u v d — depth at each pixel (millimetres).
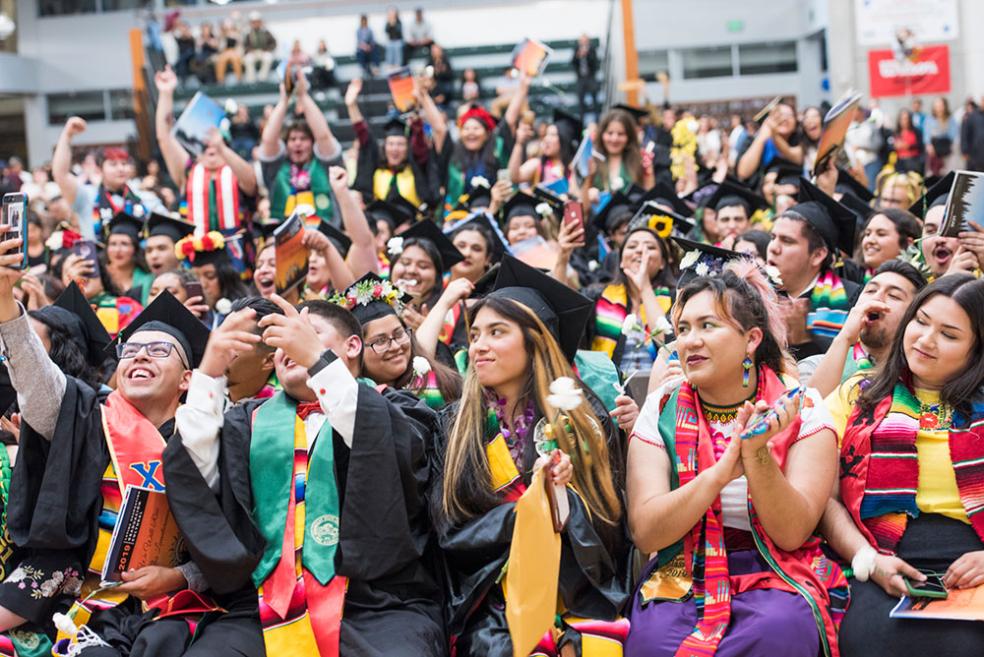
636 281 5242
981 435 3543
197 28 21391
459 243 6258
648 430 3689
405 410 3891
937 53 17734
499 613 3584
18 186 15742
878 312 4211
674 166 12055
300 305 4043
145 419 3844
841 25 18062
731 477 3361
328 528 3598
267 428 3715
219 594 3699
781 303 4754
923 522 3572
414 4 20828
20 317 3654
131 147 18328
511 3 20500
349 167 10914
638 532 3523
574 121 9539
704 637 3361
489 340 3785
